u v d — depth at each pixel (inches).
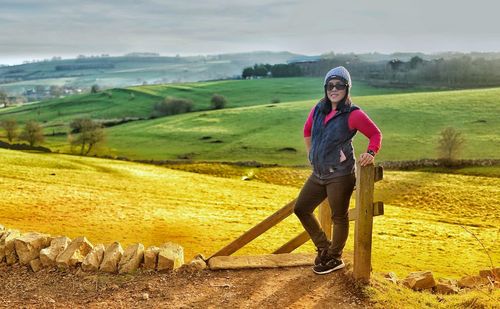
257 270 253.1
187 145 3503.9
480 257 859.4
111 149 3506.4
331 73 213.8
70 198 1143.6
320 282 235.1
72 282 246.4
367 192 220.2
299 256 266.7
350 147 219.3
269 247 775.1
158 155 3235.7
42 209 900.0
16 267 269.7
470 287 276.1
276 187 2041.1
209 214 1157.7
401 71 7401.6
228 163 2819.9
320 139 218.1
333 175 217.8
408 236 1061.8
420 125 3472.0
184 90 6968.5
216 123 4215.1
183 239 768.9
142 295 227.6
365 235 223.9
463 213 1656.0
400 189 2050.9
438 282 286.0
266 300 219.3
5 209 845.8
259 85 7268.7
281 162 2844.5
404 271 696.4
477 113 3629.4
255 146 3302.2
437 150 2795.3
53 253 271.0
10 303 223.5
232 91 6781.5
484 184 2090.3
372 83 6737.2
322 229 243.6
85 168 2255.2
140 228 824.3
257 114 4407.0
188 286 237.0
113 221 868.0
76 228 746.2
